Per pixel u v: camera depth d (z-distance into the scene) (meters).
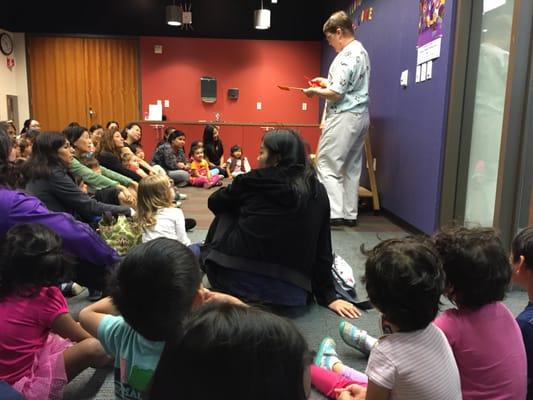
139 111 8.54
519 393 1.24
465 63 3.29
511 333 1.27
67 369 1.47
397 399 1.13
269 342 0.57
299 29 8.45
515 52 2.49
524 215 2.62
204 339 0.57
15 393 1.14
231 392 0.54
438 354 1.14
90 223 2.71
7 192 1.71
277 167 2.20
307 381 0.61
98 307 1.32
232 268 2.17
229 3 8.32
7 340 1.36
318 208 2.20
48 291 1.45
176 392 0.55
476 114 3.21
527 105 2.52
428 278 1.13
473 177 3.28
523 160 2.57
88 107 8.45
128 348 1.13
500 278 1.27
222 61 8.49
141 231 2.48
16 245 1.38
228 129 6.74
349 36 4.05
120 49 8.36
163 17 8.32
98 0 8.18
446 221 3.47
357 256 3.23
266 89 8.59
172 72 8.47
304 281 2.21
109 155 4.39
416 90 3.92
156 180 2.53
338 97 3.93
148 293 0.99
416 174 3.92
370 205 5.01
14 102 8.16
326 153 4.09
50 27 8.20
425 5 3.70
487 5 3.04
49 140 2.53
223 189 2.33
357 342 1.89
